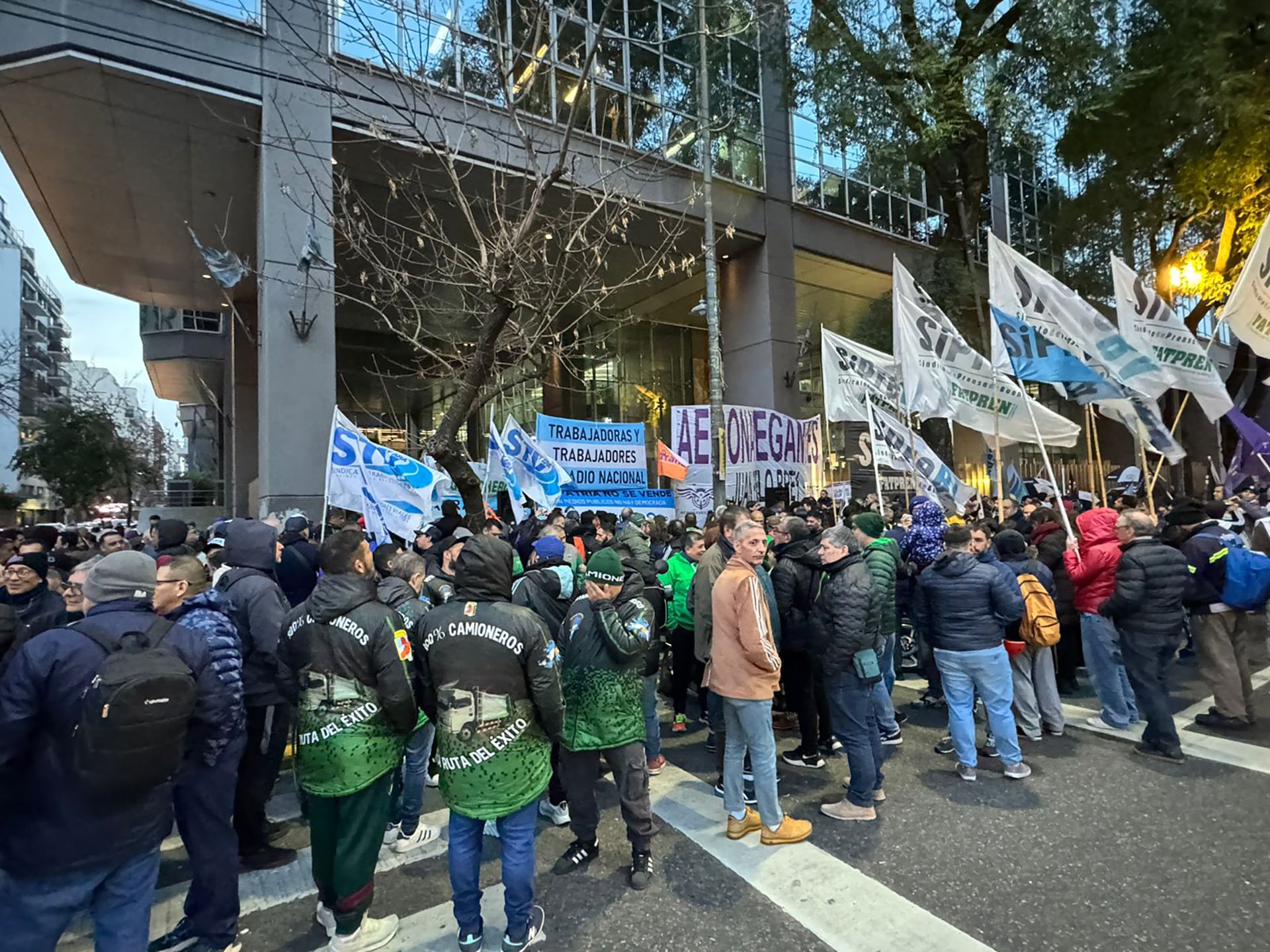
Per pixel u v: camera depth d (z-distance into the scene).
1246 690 5.76
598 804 4.78
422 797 4.16
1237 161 13.07
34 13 10.07
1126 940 3.05
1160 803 4.36
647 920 3.33
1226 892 3.37
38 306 67.25
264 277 11.48
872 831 4.14
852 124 14.49
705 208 12.70
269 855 4.00
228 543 4.18
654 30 15.48
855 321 23.91
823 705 5.61
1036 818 4.23
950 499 9.45
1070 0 12.85
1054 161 17.47
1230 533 7.05
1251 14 12.59
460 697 2.97
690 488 11.27
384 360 25.03
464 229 15.62
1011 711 4.93
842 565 4.32
